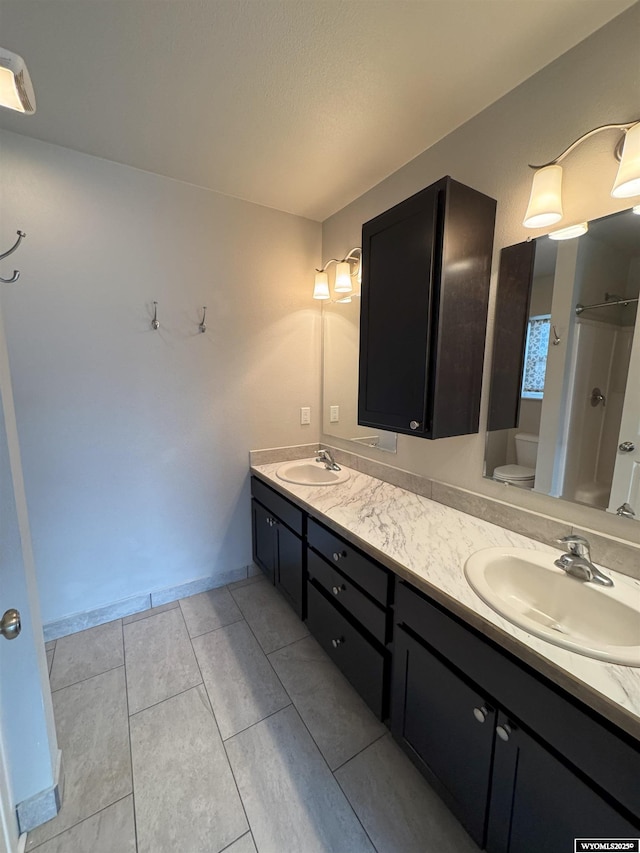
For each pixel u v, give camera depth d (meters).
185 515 2.18
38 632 1.12
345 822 1.10
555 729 0.77
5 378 0.97
